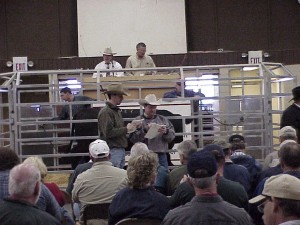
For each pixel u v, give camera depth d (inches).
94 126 334.3
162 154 298.8
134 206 159.6
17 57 584.1
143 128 293.3
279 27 605.3
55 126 356.5
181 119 337.7
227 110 386.6
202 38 605.3
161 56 577.0
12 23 603.5
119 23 581.6
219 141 199.6
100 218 194.9
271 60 589.6
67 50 602.9
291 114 255.9
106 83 343.9
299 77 582.2
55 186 194.5
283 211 99.1
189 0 603.8
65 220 178.2
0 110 371.6
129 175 161.8
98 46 581.6
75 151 336.8
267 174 190.2
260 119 357.1
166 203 161.5
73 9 603.8
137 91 376.8
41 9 605.3
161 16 581.9
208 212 119.3
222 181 162.6
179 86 363.9
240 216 119.8
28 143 338.0
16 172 123.6
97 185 195.6
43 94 574.6
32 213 122.2
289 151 161.8
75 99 351.6
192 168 121.7
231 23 605.3
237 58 583.8
